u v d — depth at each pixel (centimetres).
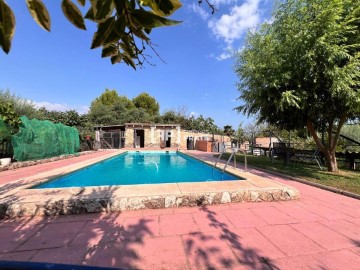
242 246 284
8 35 61
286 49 673
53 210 386
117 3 68
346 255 267
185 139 2419
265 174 802
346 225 351
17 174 726
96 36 69
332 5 587
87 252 267
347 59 665
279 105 674
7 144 934
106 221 360
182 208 425
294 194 489
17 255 261
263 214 396
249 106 908
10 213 376
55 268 68
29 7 64
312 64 621
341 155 1043
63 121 2194
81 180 839
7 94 1636
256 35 776
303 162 1159
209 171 1015
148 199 420
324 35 597
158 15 68
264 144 2284
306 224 353
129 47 90
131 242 291
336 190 548
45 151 1062
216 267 241
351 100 641
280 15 723
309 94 681
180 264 245
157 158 1567
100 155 1409
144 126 2289
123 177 933
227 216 385
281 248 280
